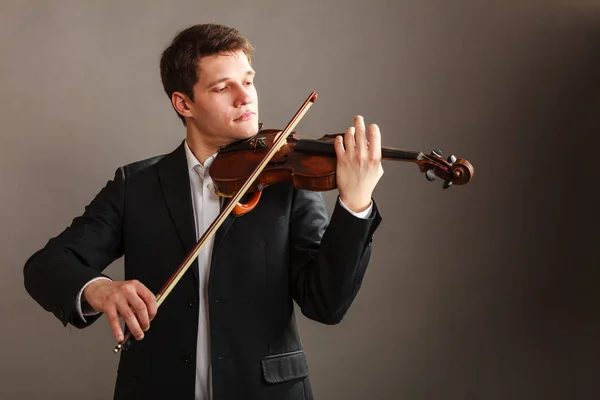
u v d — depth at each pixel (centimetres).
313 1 305
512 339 307
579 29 300
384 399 310
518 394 307
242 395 166
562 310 304
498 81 303
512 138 304
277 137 167
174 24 303
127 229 182
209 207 180
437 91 304
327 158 163
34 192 300
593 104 302
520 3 301
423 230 308
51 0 298
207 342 172
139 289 146
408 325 309
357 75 305
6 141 298
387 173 307
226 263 171
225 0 303
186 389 167
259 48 304
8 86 297
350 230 156
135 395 171
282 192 179
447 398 309
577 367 304
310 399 175
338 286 160
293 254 177
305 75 305
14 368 301
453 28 303
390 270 308
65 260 167
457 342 309
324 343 309
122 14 301
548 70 302
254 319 170
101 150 302
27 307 302
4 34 297
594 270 304
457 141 304
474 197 306
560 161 303
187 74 178
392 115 304
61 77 299
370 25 305
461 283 308
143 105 303
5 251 300
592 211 303
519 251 305
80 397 304
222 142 182
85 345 305
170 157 188
